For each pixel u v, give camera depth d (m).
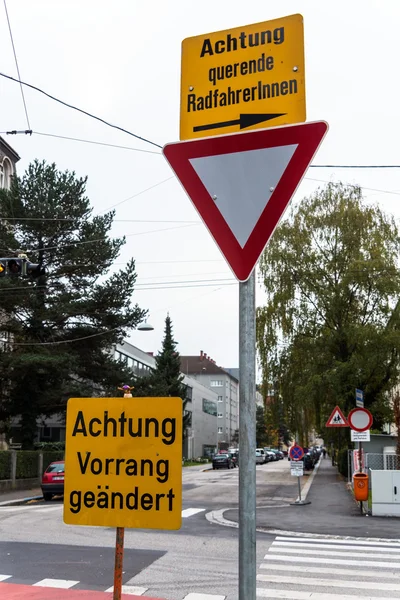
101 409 3.82
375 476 16.75
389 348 29.78
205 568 9.17
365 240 32.62
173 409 3.68
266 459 73.81
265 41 3.29
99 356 36.00
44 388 34.03
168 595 7.46
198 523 15.10
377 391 32.31
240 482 2.73
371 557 10.52
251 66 3.29
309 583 8.40
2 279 31.11
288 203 3.07
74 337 34.66
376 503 16.64
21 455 30.25
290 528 14.32
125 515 3.66
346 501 20.70
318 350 31.94
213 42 3.39
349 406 32.12
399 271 31.23
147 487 3.66
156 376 39.34
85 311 33.31
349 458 28.28
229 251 3.11
